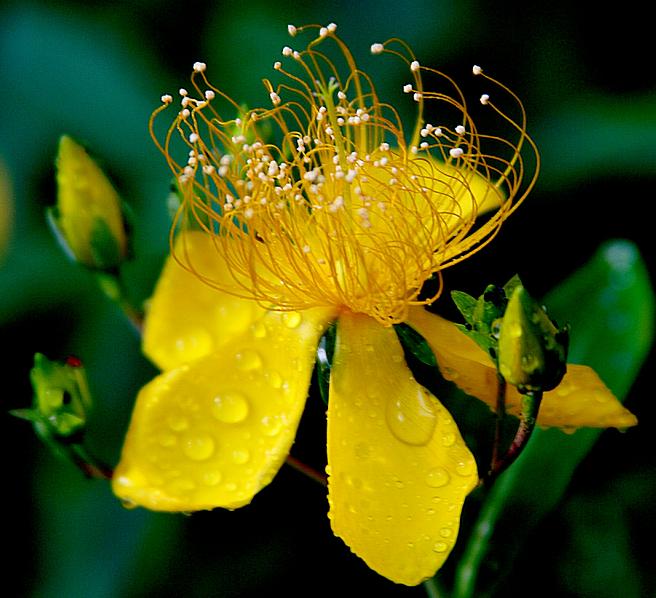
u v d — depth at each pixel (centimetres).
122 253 28
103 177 28
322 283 27
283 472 30
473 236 27
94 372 31
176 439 27
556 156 31
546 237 31
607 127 31
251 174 27
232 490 26
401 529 26
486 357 27
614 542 30
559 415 27
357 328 27
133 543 30
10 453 31
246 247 27
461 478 26
